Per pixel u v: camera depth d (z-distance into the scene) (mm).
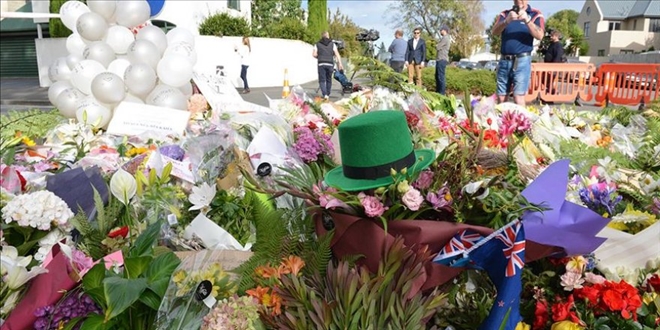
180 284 1441
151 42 3348
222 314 1411
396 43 9547
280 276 1480
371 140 1485
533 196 1562
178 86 3445
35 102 13578
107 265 1562
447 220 1534
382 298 1316
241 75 15539
